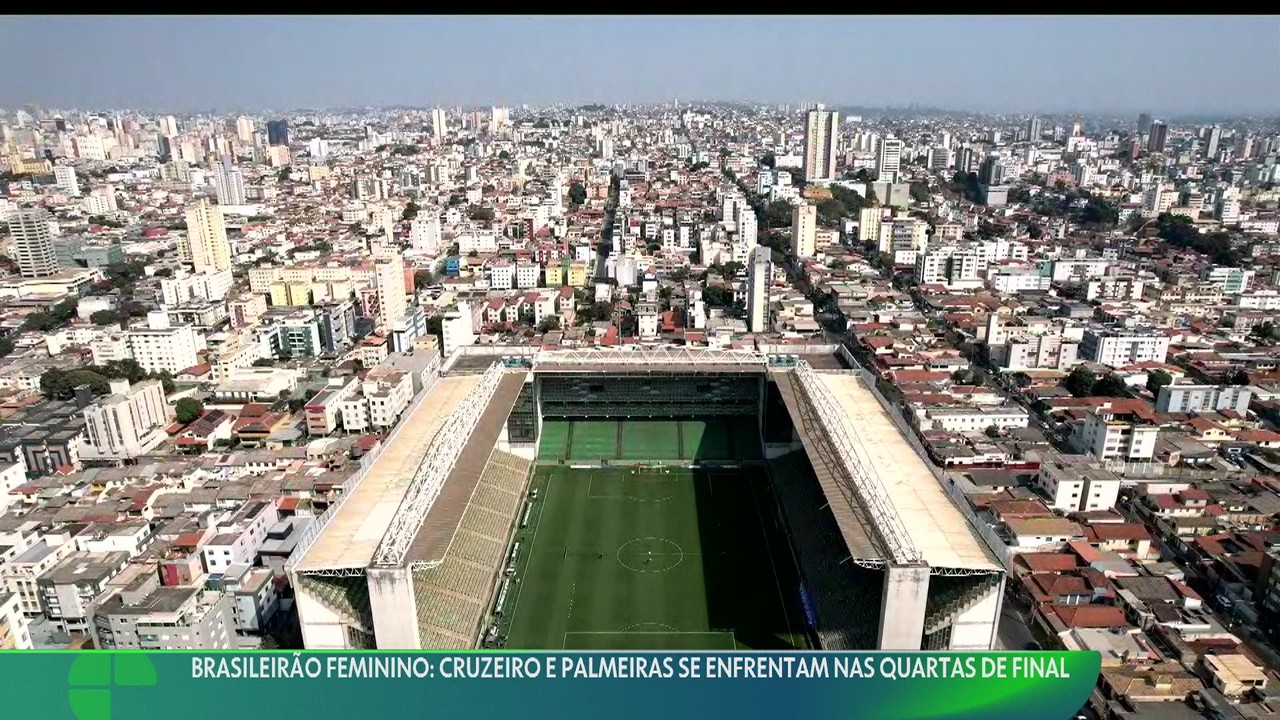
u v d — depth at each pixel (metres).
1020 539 166.00
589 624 145.88
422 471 144.00
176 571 155.12
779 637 142.62
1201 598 157.50
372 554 122.31
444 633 134.75
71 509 184.75
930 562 119.12
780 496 185.38
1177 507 182.12
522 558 167.50
